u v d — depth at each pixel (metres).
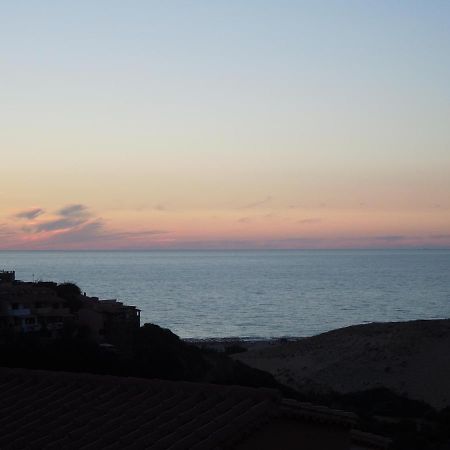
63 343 48.38
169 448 9.69
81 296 80.50
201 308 167.38
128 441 10.05
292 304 180.38
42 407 11.89
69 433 10.48
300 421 11.09
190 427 10.41
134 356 50.53
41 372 13.78
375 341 76.38
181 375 49.53
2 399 12.48
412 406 51.25
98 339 61.44
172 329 130.25
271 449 10.80
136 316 70.25
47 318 66.62
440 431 38.19
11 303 65.56
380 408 49.75
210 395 11.74
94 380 12.93
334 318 151.88
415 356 68.62
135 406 11.55
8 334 52.69
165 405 11.44
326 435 11.18
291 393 47.91
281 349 83.31
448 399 56.34
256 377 51.88
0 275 96.50
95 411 11.40
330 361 71.81
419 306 177.38
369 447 20.75
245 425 10.46
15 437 10.63
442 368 64.31
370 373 65.69
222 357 57.34
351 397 54.00
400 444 33.19
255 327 135.88
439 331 76.56
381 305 179.62
